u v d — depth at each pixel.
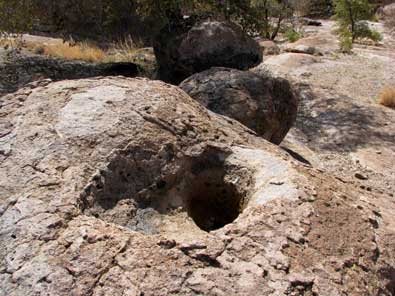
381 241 2.58
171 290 2.07
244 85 5.23
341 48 13.17
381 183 5.66
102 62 9.72
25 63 8.97
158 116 3.12
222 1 8.34
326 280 2.21
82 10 10.64
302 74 10.16
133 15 11.65
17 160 2.74
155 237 2.34
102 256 2.19
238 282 2.12
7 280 2.12
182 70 7.19
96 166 2.73
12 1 8.27
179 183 2.97
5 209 2.45
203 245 2.28
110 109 3.09
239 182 2.97
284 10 16.19
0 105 3.32
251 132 3.69
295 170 2.97
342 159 6.31
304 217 2.52
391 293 2.39
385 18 19.84
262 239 2.35
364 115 7.82
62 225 2.35
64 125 2.95
